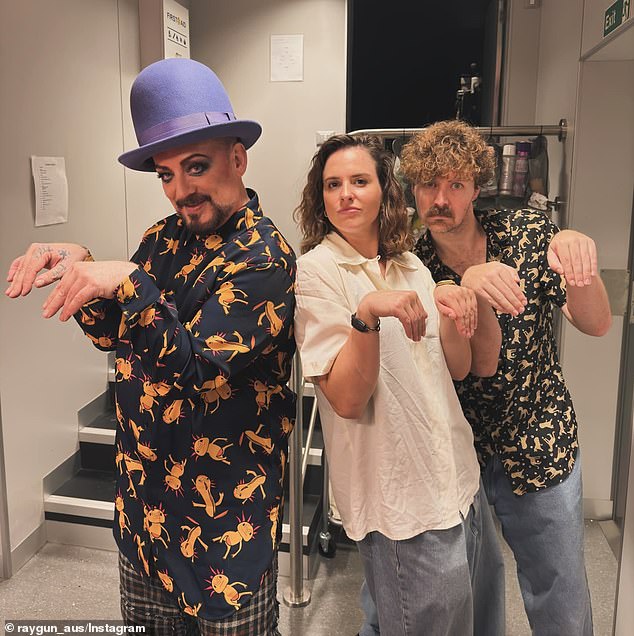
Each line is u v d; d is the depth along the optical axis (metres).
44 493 2.78
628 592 1.79
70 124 2.88
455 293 1.22
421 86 4.95
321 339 1.24
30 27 2.58
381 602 1.38
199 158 1.17
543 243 1.57
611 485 2.64
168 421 1.26
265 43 3.81
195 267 1.27
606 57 2.54
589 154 2.66
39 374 2.73
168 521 1.31
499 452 1.65
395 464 1.31
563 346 2.77
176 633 1.48
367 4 4.88
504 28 3.74
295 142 3.87
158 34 3.48
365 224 1.30
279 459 1.36
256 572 1.29
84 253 1.23
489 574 1.77
